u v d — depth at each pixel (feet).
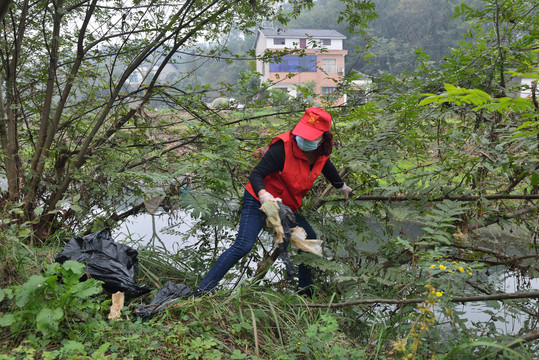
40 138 14.79
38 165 14.74
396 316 10.68
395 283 11.55
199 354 8.52
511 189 12.07
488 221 12.69
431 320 7.77
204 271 14.06
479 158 11.33
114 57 15.55
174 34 14.76
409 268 11.21
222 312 10.53
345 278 11.10
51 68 14.64
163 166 14.60
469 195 11.88
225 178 13.47
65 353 7.82
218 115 16.26
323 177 14.48
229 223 13.30
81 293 8.70
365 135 15.01
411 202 12.89
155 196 14.82
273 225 10.43
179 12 14.89
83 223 15.74
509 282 14.67
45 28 15.31
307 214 13.55
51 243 13.91
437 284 9.86
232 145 13.70
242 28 15.58
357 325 11.56
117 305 9.93
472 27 14.25
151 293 11.37
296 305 11.32
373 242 18.48
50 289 9.01
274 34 128.67
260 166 10.93
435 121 13.66
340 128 15.33
